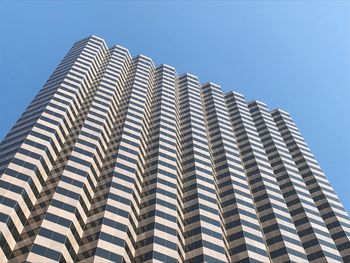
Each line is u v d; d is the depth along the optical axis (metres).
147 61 163.50
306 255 91.81
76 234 72.25
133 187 87.50
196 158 106.69
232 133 128.25
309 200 108.38
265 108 158.12
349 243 97.81
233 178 103.75
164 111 126.19
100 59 148.25
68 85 115.69
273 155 127.06
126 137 103.94
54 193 77.75
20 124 97.00
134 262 72.69
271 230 92.81
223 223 89.38
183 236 82.12
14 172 77.44
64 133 96.38
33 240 67.19
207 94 154.88
